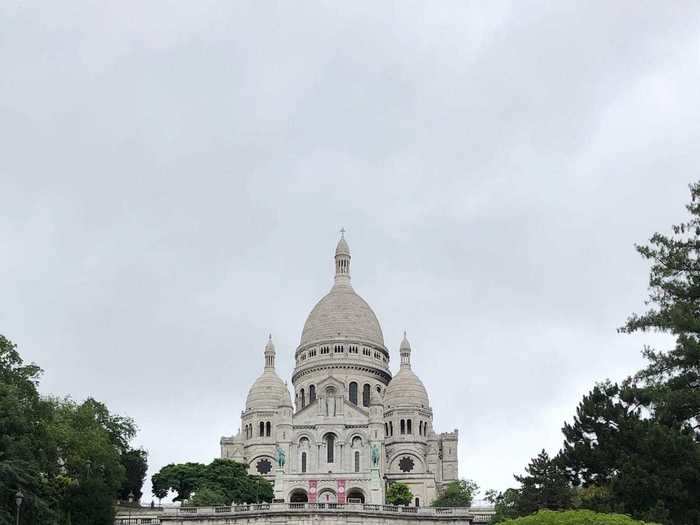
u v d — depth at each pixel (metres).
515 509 128.25
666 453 109.31
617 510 109.44
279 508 154.00
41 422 125.81
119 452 189.38
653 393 108.06
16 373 125.94
